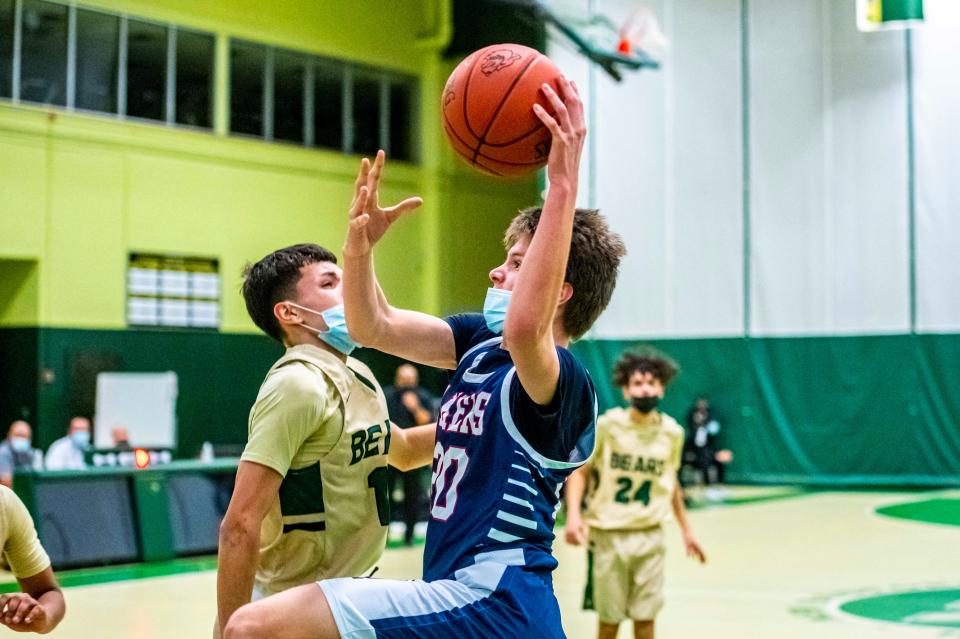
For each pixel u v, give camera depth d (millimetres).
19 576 3465
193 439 17078
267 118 18641
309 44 19047
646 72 22250
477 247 21250
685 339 21906
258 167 18297
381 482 3506
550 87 2861
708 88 21938
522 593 2713
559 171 2658
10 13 15703
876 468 20422
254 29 18312
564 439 2816
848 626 8297
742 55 21750
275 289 3521
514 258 3012
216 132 17844
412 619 2668
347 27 19609
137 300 16781
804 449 20922
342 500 3369
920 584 10211
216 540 12281
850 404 20656
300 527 3334
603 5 21484
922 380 20266
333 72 19547
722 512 16750
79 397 16047
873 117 20875
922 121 20531
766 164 21562
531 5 18766
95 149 16391
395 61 20328
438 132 20734
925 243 20422
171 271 17172
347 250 3014
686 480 18938
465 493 2826
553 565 2820
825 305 21062
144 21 17062
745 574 10914
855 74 20984
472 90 2934
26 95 15859
